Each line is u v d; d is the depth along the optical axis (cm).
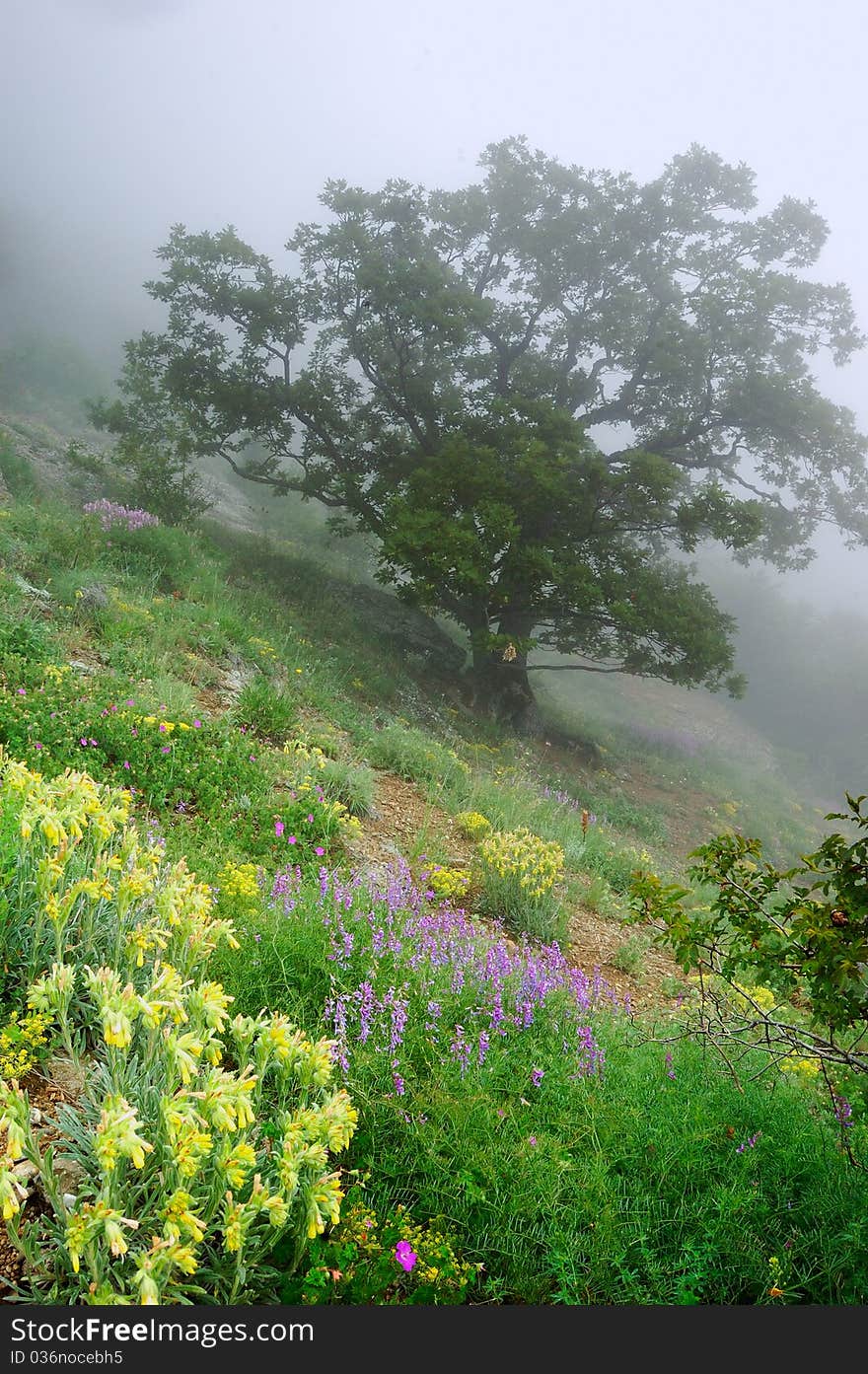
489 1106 359
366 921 511
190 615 1177
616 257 1994
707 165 1934
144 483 1852
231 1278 242
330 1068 288
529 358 2234
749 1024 424
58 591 1013
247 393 1955
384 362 2127
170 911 334
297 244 1958
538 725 2062
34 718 652
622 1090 399
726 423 2067
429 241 2027
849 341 1959
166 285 1977
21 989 319
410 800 956
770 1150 368
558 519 1809
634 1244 300
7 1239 234
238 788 728
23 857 343
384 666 1711
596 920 809
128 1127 221
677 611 1781
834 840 345
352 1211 275
